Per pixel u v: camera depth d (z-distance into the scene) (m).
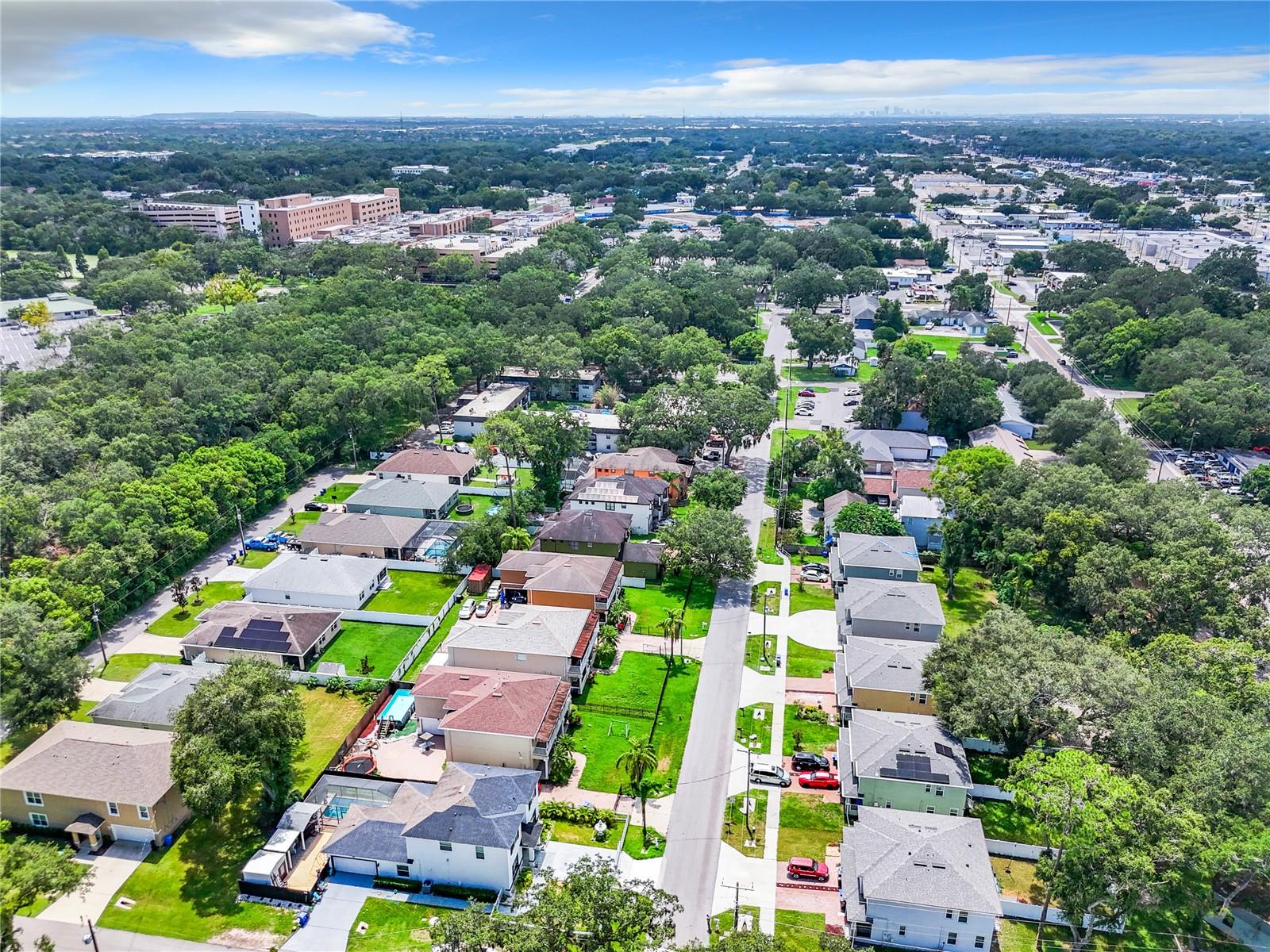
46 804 59.62
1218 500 93.94
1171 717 57.53
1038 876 54.25
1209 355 150.00
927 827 56.28
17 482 95.69
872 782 61.53
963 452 112.75
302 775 66.12
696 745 70.19
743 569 92.81
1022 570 89.50
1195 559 79.19
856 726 66.25
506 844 54.19
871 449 124.69
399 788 62.75
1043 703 62.62
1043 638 67.94
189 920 53.56
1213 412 130.75
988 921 50.25
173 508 96.56
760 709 74.81
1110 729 60.19
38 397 120.25
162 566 93.88
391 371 136.75
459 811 56.12
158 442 109.69
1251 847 48.94
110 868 57.78
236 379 130.25
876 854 54.22
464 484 122.25
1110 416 130.75
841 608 87.56
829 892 56.12
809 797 64.94
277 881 55.84
